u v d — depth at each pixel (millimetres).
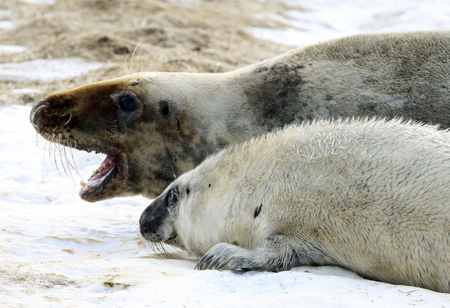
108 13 45562
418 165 10461
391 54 15797
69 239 14078
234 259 10945
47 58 34094
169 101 15930
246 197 12008
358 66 15789
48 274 10359
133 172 16234
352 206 10719
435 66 15312
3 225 14602
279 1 69562
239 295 9250
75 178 20406
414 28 55188
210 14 51469
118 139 15828
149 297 9141
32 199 18141
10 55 35500
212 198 12578
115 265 11398
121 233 15094
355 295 9219
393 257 10352
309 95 15695
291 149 12039
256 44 41844
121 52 34156
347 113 15344
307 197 11211
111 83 15938
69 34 37531
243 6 60250
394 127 11531
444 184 10055
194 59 30547
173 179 16359
